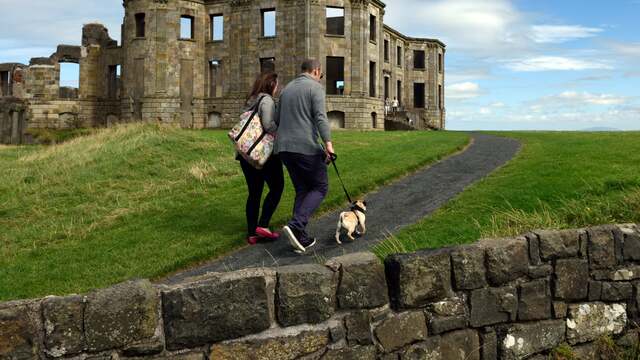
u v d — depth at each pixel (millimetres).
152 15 40844
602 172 10484
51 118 47750
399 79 55656
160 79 40812
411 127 45406
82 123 48312
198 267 7359
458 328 4371
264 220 8023
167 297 3393
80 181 12992
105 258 7754
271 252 7629
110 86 48594
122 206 10984
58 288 6664
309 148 6707
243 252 7797
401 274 4113
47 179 13328
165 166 14344
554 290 4820
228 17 42250
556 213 7703
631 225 5352
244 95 41562
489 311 4492
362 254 4195
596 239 5035
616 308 5117
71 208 11039
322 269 3898
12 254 8406
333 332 3852
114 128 19359
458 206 9141
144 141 16562
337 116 40781
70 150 16734
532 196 9125
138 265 7363
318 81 7031
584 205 7812
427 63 58875
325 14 39812
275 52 40375
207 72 43188
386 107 48500
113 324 3215
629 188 8695
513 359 4586
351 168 13438
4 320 2971
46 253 8312
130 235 8898
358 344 3943
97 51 48531
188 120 42250
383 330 4055
